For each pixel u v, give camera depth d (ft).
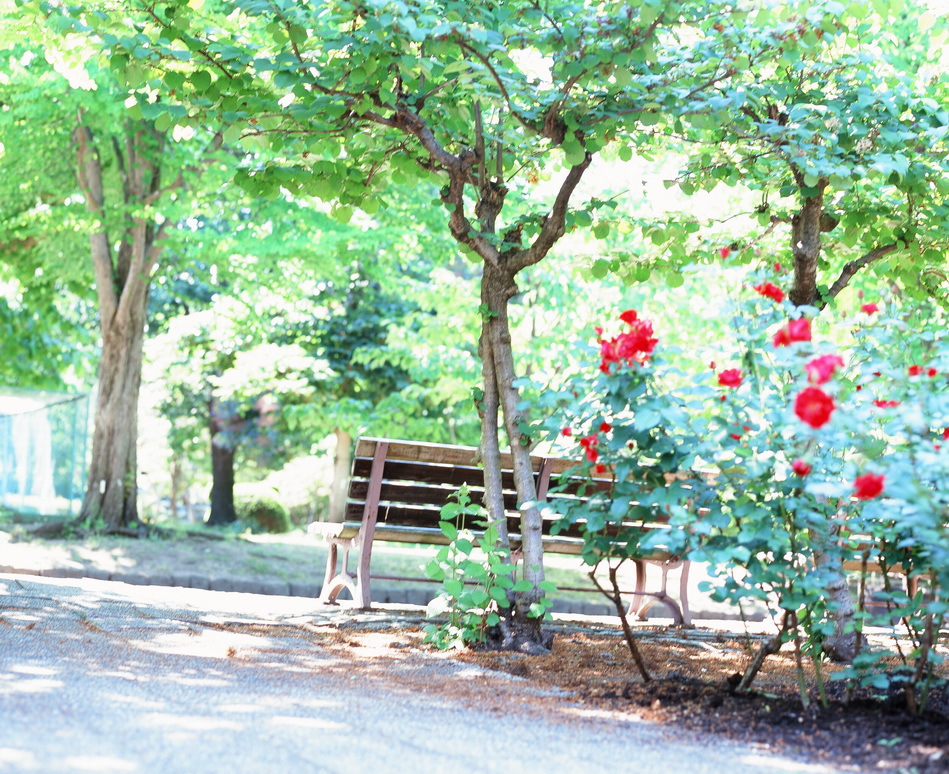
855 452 13.99
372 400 65.62
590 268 22.98
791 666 17.85
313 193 19.36
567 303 43.57
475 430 62.95
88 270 46.98
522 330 44.96
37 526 42.50
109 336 44.45
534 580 18.52
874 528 14.14
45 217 42.55
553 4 17.97
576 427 14.73
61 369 65.82
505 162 20.56
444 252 45.91
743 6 17.54
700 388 13.33
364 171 19.83
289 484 75.05
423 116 18.97
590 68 17.43
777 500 13.50
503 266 19.30
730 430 13.24
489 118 20.85
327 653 16.89
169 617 19.81
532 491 18.89
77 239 45.55
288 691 13.14
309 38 17.21
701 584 13.41
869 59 19.24
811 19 17.20
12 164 41.75
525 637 18.28
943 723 12.44
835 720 12.62
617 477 14.20
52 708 10.97
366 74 16.58
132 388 44.65
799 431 12.37
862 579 15.01
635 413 13.42
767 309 13.87
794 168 19.95
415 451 22.09
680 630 22.66
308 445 74.33
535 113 18.63
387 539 23.07
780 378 13.70
